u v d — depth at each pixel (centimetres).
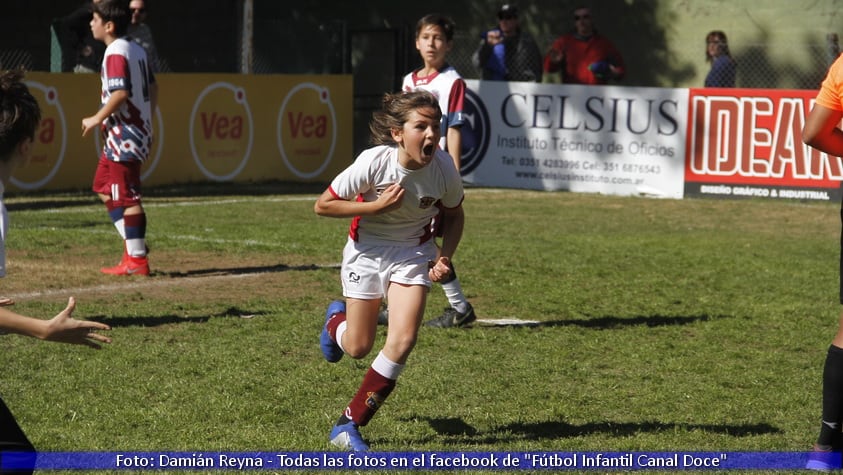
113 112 3275
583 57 6656
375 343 2531
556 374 2295
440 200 1777
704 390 2183
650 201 6088
